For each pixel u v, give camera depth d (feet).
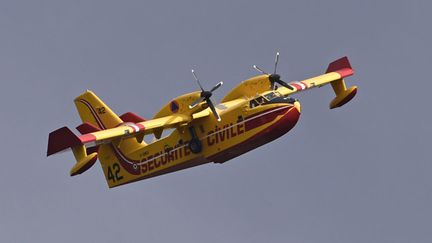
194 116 526.98
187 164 547.08
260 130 515.09
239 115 521.65
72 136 498.69
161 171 557.74
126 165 571.28
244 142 520.83
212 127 531.09
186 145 541.75
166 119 527.40
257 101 518.37
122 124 526.98
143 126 520.42
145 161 562.25
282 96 520.42
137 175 568.41
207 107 524.52
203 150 536.42
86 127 564.30
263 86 540.52
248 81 544.62
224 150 528.63
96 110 574.97
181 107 530.68
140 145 564.71
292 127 517.14
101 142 520.83
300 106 517.96
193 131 536.83
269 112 513.04
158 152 554.87
